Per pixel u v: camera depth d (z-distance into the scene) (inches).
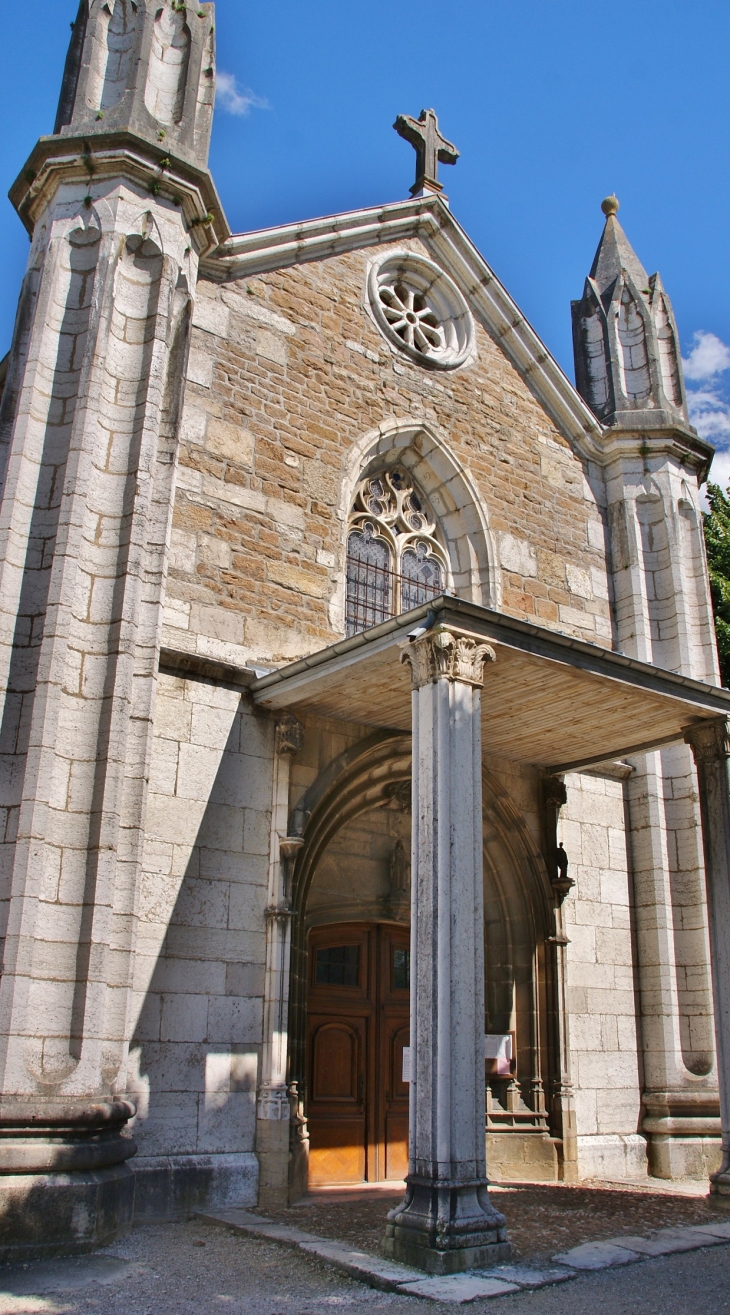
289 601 430.9
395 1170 425.7
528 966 469.1
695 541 577.6
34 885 302.7
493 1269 268.4
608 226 657.0
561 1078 454.0
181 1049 352.5
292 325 475.8
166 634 389.1
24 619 333.1
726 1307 244.2
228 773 389.7
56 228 379.2
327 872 430.0
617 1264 282.4
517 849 476.7
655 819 524.4
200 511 414.3
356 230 517.7
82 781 322.0
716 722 422.9
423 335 541.3
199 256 425.4
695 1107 483.8
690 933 510.6
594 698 398.9
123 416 365.1
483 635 333.4
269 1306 238.4
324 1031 422.6
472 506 524.4
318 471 461.4
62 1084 291.1
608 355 609.6
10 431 362.3
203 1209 340.2
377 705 406.0
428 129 591.2
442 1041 283.6
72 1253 278.8
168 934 359.9
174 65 424.5
